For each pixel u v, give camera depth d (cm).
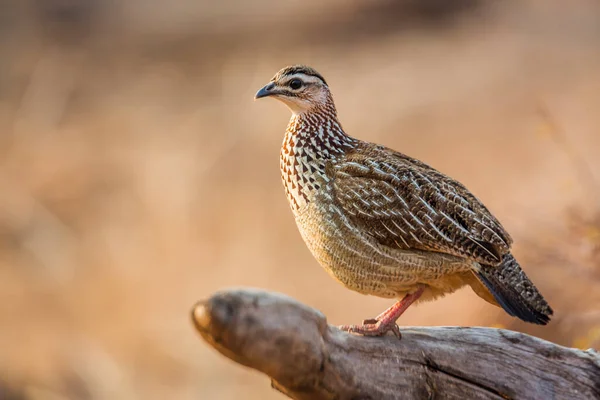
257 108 2216
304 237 729
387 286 703
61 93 2659
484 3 2697
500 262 675
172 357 1540
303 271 1666
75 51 2967
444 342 635
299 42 2692
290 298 537
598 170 1547
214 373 1491
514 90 2084
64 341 1620
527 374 641
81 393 1519
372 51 2520
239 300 522
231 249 1767
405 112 2064
